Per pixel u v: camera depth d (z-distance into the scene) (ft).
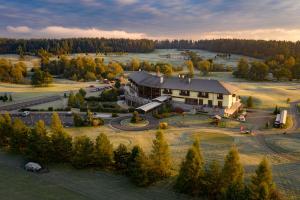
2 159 182.60
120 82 506.07
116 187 147.23
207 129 246.47
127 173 158.40
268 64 654.53
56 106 336.49
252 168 168.35
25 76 620.90
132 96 348.18
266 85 487.20
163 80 335.26
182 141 217.77
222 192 124.88
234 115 289.94
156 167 151.33
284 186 147.33
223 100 294.46
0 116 203.00
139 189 145.28
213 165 136.98
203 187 136.46
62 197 135.33
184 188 138.62
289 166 173.06
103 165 167.94
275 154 192.95
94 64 637.71
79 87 487.20
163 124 247.91
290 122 272.92
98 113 303.27
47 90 450.71
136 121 264.31
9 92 425.28
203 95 302.66
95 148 166.40
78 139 169.37
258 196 114.93
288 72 536.83
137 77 376.07
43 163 174.50
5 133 199.72
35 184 148.25
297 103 357.82
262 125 262.26
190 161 137.18
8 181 150.51
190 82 319.68
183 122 264.93
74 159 166.61
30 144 175.11
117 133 236.84
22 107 330.54
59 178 156.04
